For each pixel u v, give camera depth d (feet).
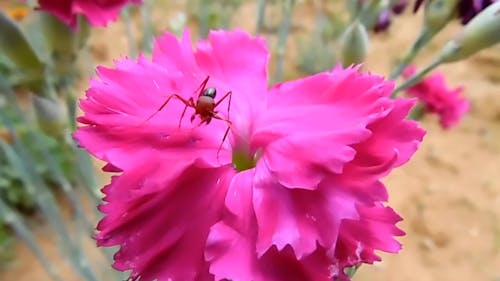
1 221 0.55
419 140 0.18
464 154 0.69
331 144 0.18
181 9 0.75
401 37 0.80
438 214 0.62
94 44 0.72
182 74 0.21
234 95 0.22
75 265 0.40
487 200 0.64
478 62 0.79
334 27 0.73
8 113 0.57
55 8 0.24
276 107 0.21
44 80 0.28
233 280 0.18
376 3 0.30
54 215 0.39
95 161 0.51
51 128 0.28
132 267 0.19
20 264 0.55
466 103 0.41
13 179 0.58
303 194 0.18
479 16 0.26
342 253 0.19
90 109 0.19
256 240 0.19
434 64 0.27
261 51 0.23
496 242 0.60
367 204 0.18
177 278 0.19
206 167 0.19
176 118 0.20
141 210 0.19
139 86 0.20
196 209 0.19
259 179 0.19
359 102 0.19
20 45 0.26
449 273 0.57
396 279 0.56
